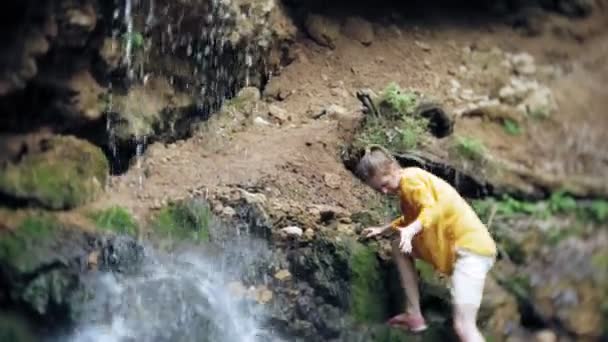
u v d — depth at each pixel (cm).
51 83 593
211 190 634
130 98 648
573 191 744
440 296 612
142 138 656
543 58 889
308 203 646
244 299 591
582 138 806
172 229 609
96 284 563
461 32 886
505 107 806
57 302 550
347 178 679
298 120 741
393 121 723
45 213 580
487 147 765
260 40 743
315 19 818
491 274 661
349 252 613
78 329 552
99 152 623
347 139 709
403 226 596
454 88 817
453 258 583
